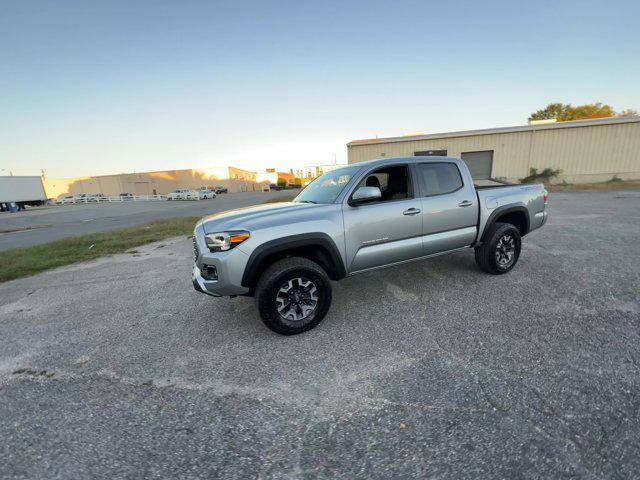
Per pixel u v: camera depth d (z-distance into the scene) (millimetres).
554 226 7766
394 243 3590
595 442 1675
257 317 3553
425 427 1849
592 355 2461
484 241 4285
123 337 3271
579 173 19562
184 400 2232
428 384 2230
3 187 33281
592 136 19016
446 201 3875
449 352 2619
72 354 2986
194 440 1863
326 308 3176
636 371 2244
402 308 3520
